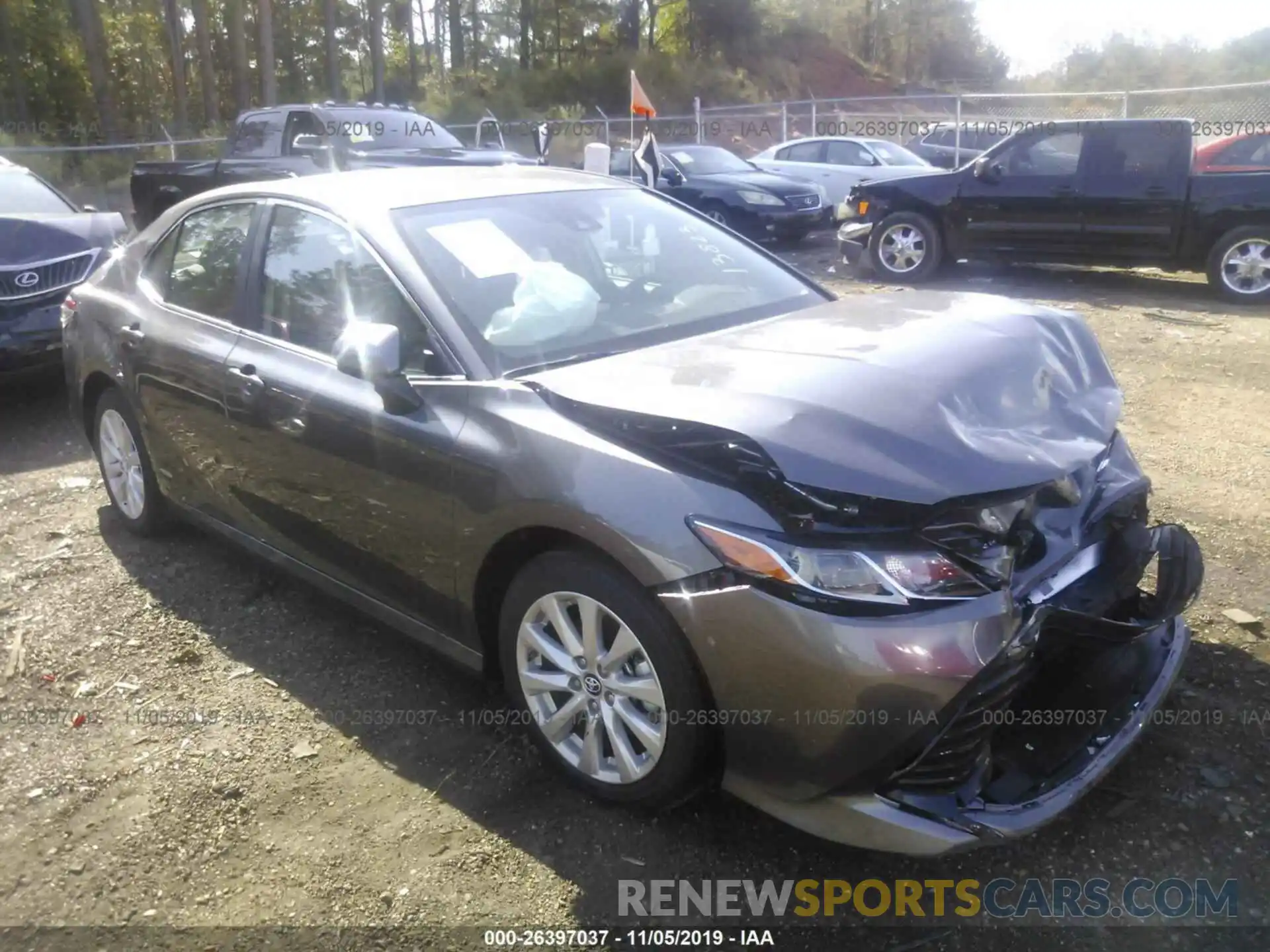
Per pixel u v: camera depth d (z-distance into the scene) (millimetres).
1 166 8055
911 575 2459
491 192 3926
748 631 2502
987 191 11164
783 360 2896
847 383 2691
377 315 3463
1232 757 3119
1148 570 3930
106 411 4863
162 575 4574
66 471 5969
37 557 4789
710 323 3617
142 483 4805
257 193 4141
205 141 21500
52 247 6980
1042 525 2805
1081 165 10688
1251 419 6207
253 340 3920
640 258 3891
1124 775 3072
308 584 4258
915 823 2496
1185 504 4918
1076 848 2820
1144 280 11500
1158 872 2729
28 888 2812
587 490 2746
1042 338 3053
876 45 66062
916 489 2422
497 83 44062
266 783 3195
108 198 20328
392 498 3312
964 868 2773
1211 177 10055
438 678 3736
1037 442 2664
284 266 3883
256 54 45281
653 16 55250
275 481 3830
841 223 12430
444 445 3098
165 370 4273
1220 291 10133
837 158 16172
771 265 4156
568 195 4066
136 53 39969
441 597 3295
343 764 3273
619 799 2943
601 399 2828
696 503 2598
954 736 2516
